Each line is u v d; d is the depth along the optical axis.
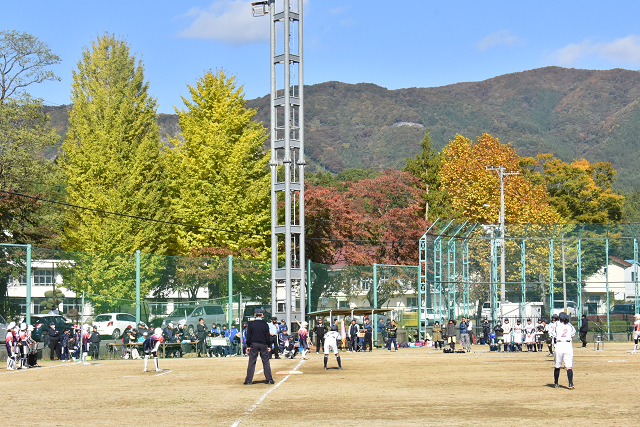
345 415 13.87
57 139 50.22
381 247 63.62
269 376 20.75
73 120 54.59
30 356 29.22
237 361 31.91
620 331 46.59
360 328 42.81
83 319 34.56
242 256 50.00
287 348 33.78
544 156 91.12
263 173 54.12
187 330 37.22
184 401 16.55
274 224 38.97
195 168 51.44
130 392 18.83
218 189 50.47
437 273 46.53
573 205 88.44
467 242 47.66
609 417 13.34
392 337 40.88
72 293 35.06
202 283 39.62
